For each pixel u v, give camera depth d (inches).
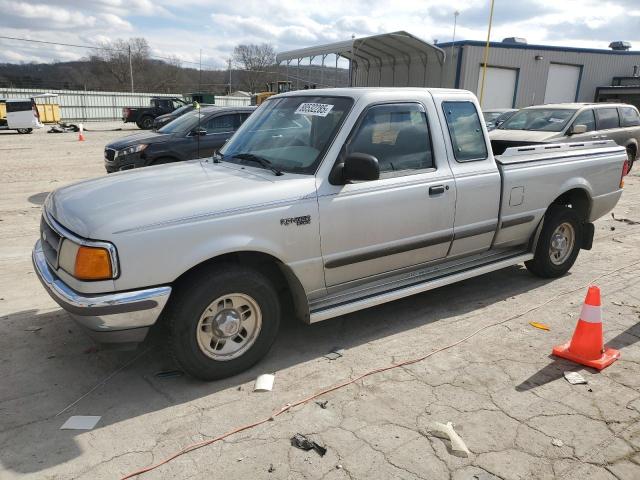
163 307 126.1
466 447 114.3
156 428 121.3
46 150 765.9
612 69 1243.2
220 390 136.9
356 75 1048.2
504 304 195.0
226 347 140.3
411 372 146.3
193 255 127.3
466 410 128.4
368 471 107.5
